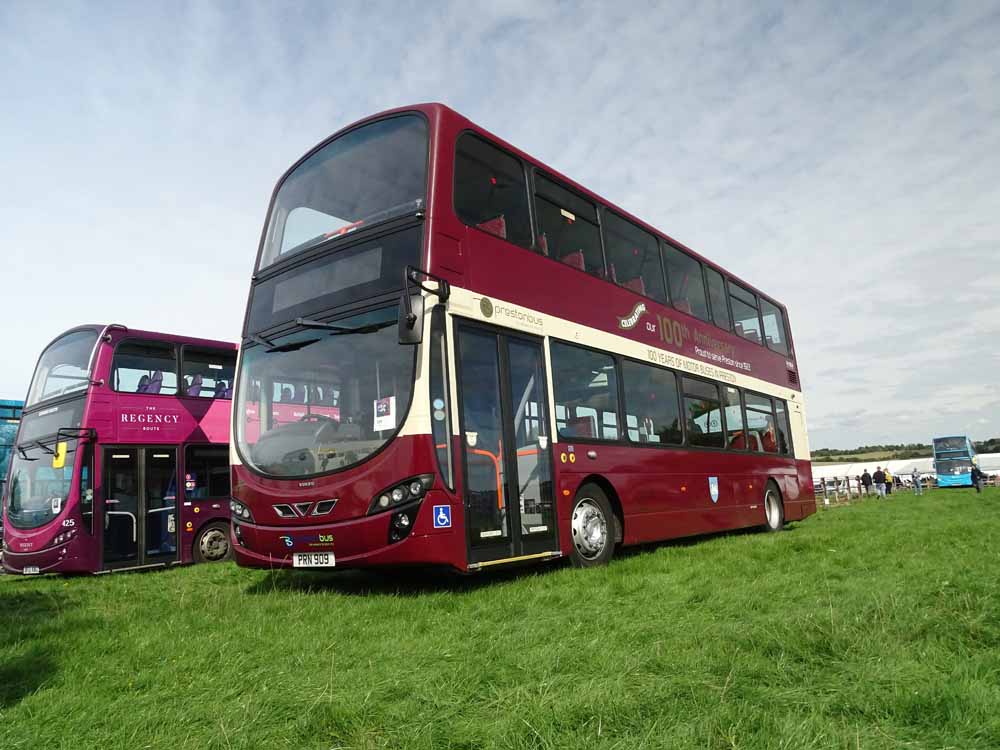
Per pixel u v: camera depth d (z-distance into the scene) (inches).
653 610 231.8
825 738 114.1
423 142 327.0
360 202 335.6
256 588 333.1
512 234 357.7
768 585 266.4
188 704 153.1
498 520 308.3
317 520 293.3
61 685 172.9
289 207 367.6
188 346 589.3
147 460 546.0
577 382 380.2
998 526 454.6
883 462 3075.8
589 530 366.6
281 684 163.0
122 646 212.1
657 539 429.7
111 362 541.0
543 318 362.9
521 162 377.7
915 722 122.3
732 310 605.9
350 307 315.6
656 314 478.9
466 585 313.6
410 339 280.4
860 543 392.2
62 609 303.0
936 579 245.0
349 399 302.4
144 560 530.0
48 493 519.8
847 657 159.5
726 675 150.7
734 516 530.9
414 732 127.4
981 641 165.3
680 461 469.4
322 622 233.6
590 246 422.9
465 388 304.3
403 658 182.9
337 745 125.5
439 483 281.6
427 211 309.3
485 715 135.5
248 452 325.7
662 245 510.0
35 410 564.7
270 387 330.0
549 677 155.3
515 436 327.6
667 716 127.9
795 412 694.5
